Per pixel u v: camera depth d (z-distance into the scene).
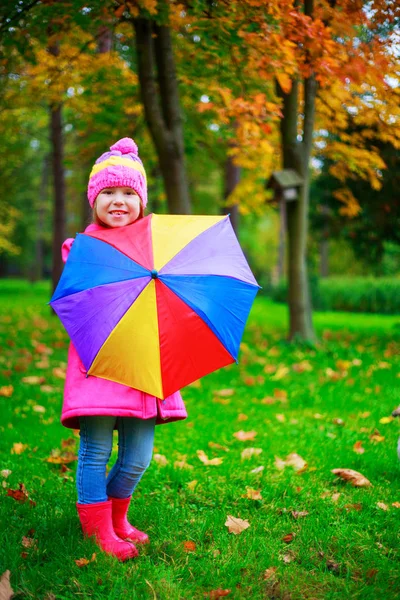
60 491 3.29
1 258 35.12
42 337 9.75
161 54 7.60
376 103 5.80
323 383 6.41
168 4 5.07
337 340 10.15
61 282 2.54
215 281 2.49
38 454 4.00
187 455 4.02
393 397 5.67
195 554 2.63
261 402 5.64
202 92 8.43
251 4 4.62
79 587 2.31
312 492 3.36
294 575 2.46
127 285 2.43
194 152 10.58
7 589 2.22
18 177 18.92
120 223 2.81
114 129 9.12
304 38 4.77
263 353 8.44
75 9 4.88
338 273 29.67
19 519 2.90
